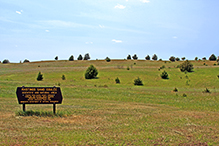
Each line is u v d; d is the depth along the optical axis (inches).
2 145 292.5
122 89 1541.6
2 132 349.4
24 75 3034.0
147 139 364.5
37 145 304.5
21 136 339.9
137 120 524.4
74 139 343.0
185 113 677.9
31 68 3863.2
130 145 330.3
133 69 3703.3
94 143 329.1
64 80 2667.3
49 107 663.1
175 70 3540.8
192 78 2918.3
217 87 2357.3
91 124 456.8
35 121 443.2
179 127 467.2
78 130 400.8
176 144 346.0
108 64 4505.4
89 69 2876.5
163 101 1008.9
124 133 396.2
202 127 476.7
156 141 356.2
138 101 986.1
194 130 444.5
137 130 423.2
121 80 2778.1
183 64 3481.8
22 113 490.3
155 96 1196.5
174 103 952.3
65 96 1019.9
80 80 2704.2
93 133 385.7
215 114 687.1
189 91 1635.1
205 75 3053.6
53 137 346.3
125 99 1027.3
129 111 660.7
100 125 452.4
